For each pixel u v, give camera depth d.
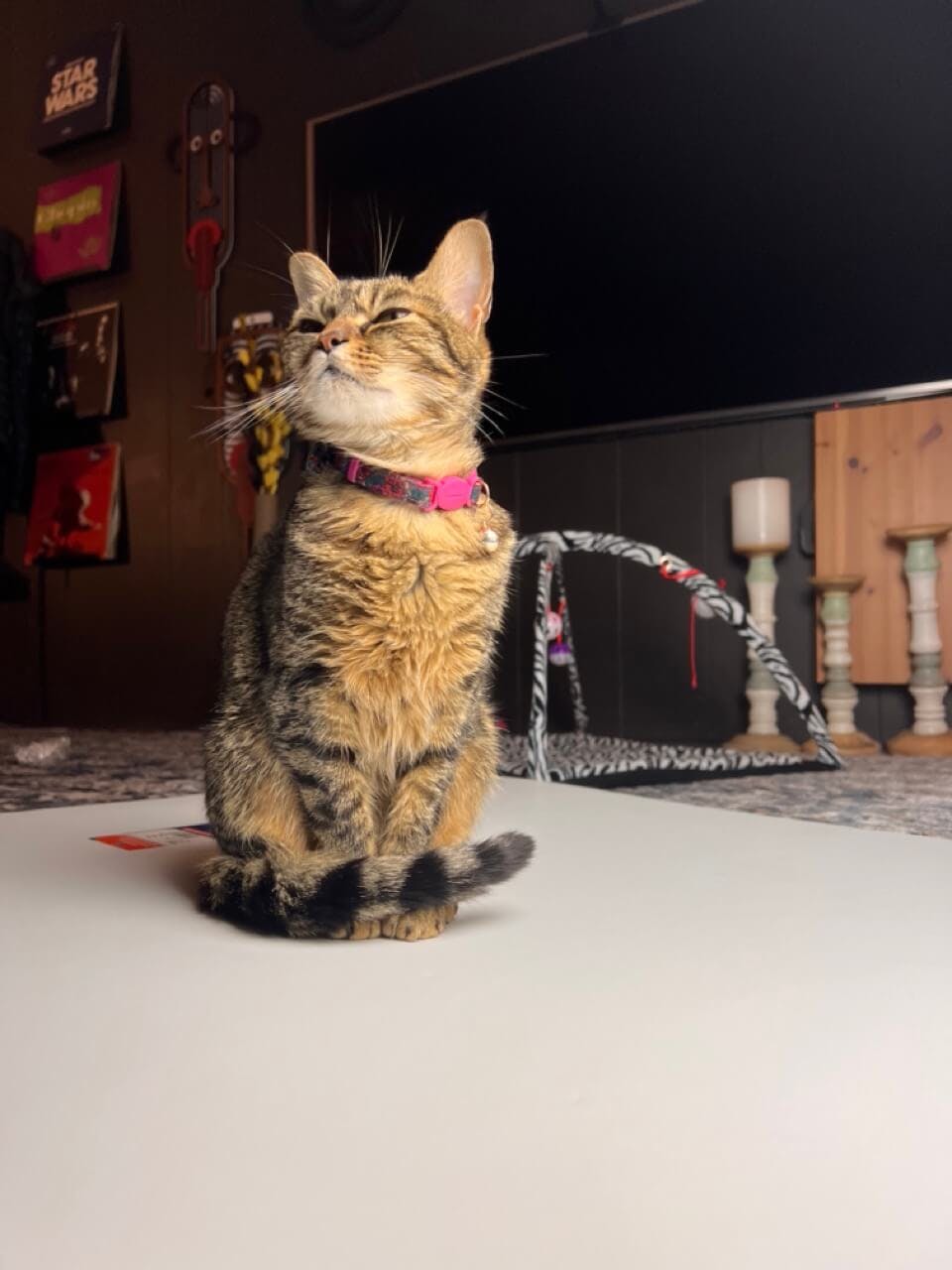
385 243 3.60
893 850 1.61
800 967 1.08
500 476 3.54
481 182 3.41
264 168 3.92
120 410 4.31
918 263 2.85
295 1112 0.77
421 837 1.27
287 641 1.22
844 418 2.99
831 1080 0.83
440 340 1.42
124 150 4.25
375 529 1.21
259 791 1.31
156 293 4.20
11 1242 0.62
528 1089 0.81
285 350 1.50
